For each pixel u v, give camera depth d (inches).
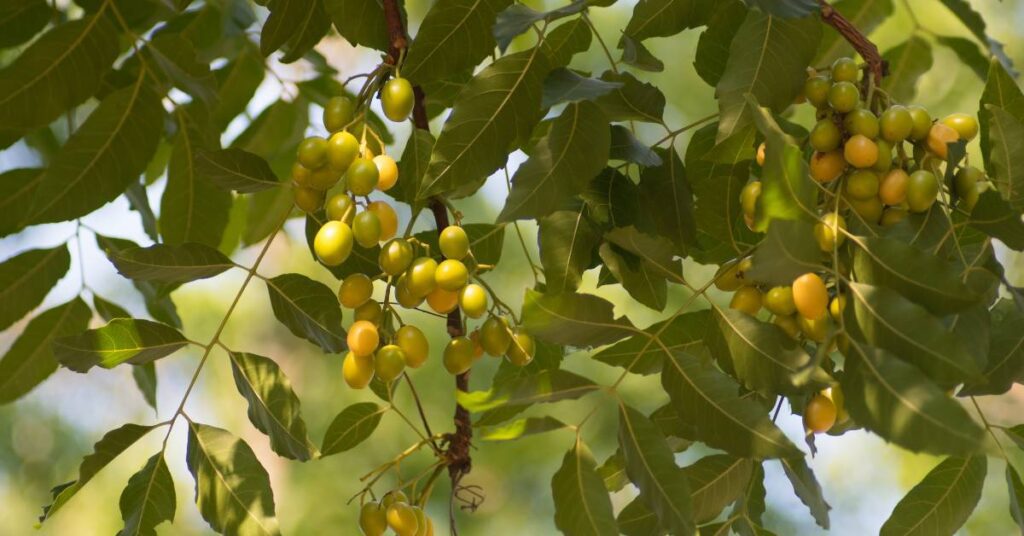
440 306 66.4
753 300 65.5
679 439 69.3
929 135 65.1
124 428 66.4
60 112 71.2
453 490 67.7
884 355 62.2
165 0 72.3
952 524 66.4
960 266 64.4
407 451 67.6
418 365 66.2
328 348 67.2
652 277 67.7
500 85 66.3
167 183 74.0
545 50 70.7
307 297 67.2
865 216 65.1
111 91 75.0
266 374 66.6
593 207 68.5
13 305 75.3
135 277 66.7
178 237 74.5
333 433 68.2
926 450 61.5
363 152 66.2
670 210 68.2
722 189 67.9
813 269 63.1
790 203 63.1
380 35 68.9
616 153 67.5
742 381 64.7
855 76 66.1
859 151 64.7
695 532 63.6
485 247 70.6
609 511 63.7
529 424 63.7
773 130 62.9
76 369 66.5
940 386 62.4
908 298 63.2
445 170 66.0
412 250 66.3
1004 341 64.9
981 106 66.2
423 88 71.0
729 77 66.6
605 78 67.3
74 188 71.6
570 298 64.1
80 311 76.1
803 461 66.0
